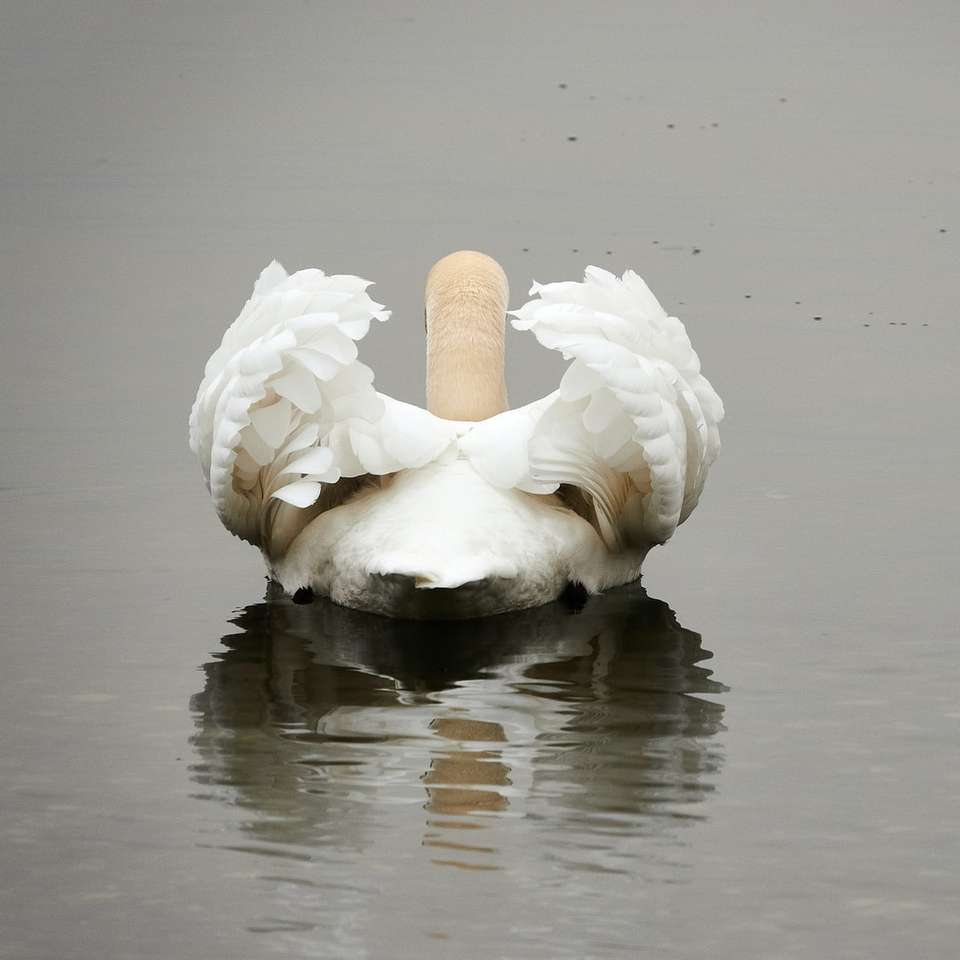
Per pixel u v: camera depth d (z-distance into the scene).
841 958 9.44
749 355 24.77
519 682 13.40
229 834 10.80
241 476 15.21
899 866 10.41
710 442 15.75
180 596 15.59
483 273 18.00
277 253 30.30
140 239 31.47
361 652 14.12
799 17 52.72
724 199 34.06
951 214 32.88
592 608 15.25
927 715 12.63
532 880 10.24
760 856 10.51
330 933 9.72
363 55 48.06
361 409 14.78
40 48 48.06
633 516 15.39
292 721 12.59
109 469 19.75
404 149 38.72
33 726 12.49
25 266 29.86
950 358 24.52
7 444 20.70
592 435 14.79
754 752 11.98
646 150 38.16
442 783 11.47
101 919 9.85
